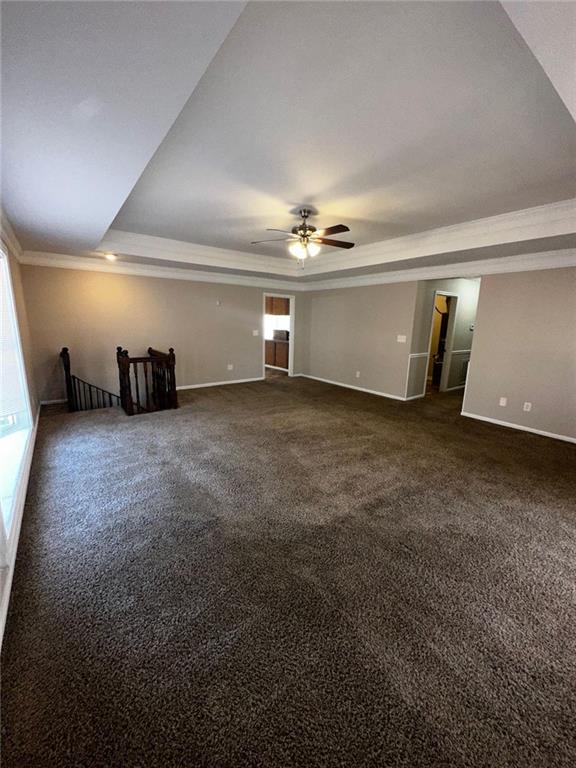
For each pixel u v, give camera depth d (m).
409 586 1.80
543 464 3.36
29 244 4.19
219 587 1.77
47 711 1.20
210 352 6.71
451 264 4.97
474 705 1.24
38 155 1.79
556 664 1.40
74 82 1.21
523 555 2.05
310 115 1.86
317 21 1.24
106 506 2.48
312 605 1.67
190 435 3.95
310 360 7.88
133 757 1.08
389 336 6.03
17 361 3.44
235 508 2.49
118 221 3.91
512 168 2.47
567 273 3.92
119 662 1.37
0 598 1.51
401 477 3.03
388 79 1.57
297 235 3.62
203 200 3.17
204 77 1.54
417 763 1.08
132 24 0.97
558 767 1.08
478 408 4.87
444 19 1.24
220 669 1.36
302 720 1.19
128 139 1.63
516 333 4.40
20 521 2.23
